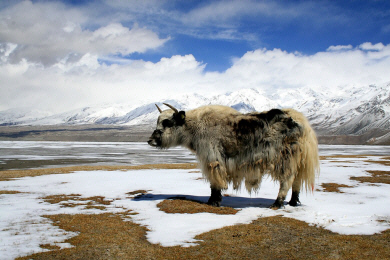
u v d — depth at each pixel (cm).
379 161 2870
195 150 902
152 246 571
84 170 2184
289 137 815
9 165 3694
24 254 532
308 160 830
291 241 586
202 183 1415
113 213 827
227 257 518
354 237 596
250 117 845
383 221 704
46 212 841
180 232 648
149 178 1622
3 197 1077
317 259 507
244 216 766
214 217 765
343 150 9012
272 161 823
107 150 8056
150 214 805
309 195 1066
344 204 906
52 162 4150
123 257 521
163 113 924
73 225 704
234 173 863
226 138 846
